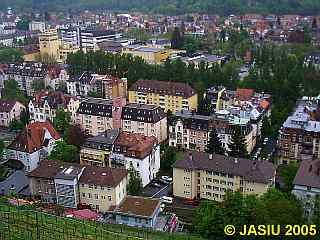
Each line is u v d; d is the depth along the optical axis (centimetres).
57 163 17462
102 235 13062
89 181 16575
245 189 16900
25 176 18388
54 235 12500
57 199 16862
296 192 15400
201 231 13862
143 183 18775
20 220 13162
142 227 14588
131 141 19100
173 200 17838
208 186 17600
